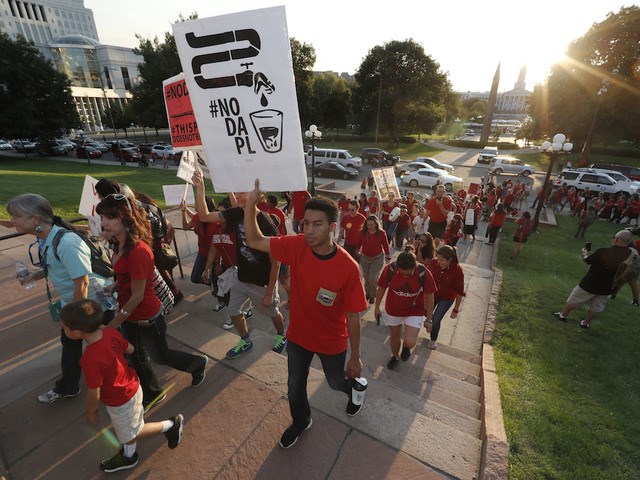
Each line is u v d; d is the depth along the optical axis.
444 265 4.60
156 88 41.78
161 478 2.28
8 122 31.67
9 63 31.52
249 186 2.23
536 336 5.43
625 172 26.88
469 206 12.92
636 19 33.62
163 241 4.06
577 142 38.97
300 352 2.34
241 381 3.12
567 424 3.31
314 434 2.59
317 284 2.11
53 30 97.88
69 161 32.59
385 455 2.44
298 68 45.22
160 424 2.35
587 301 5.64
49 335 3.75
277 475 2.30
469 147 53.56
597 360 4.72
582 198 18.44
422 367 4.35
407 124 48.66
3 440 2.52
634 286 5.28
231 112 2.10
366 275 6.48
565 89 37.72
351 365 2.32
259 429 2.63
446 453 2.48
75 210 10.66
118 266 2.43
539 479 2.63
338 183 26.53
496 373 4.24
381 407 2.86
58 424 2.67
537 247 12.92
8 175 16.94
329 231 2.01
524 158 42.19
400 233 10.53
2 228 7.26
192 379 3.05
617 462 2.90
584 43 36.97
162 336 2.71
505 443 2.58
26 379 3.11
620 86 33.84
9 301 4.44
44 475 2.29
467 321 6.46
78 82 75.50
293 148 2.08
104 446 2.50
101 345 2.04
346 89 58.03
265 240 2.28
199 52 2.02
